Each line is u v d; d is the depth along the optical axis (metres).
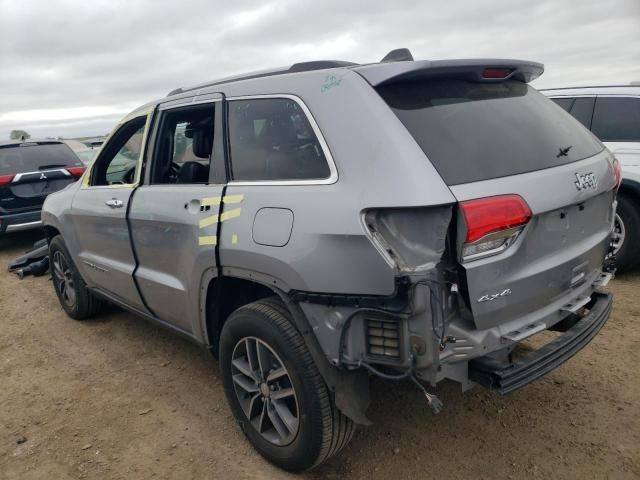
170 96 3.58
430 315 2.12
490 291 2.23
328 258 2.29
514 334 2.36
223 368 3.01
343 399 2.44
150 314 3.85
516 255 2.30
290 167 2.60
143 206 3.46
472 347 2.26
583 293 2.81
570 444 2.91
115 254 3.96
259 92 2.84
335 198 2.32
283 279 2.48
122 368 4.13
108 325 5.02
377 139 2.28
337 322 2.32
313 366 2.48
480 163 2.29
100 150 4.24
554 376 3.59
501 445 2.94
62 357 4.40
